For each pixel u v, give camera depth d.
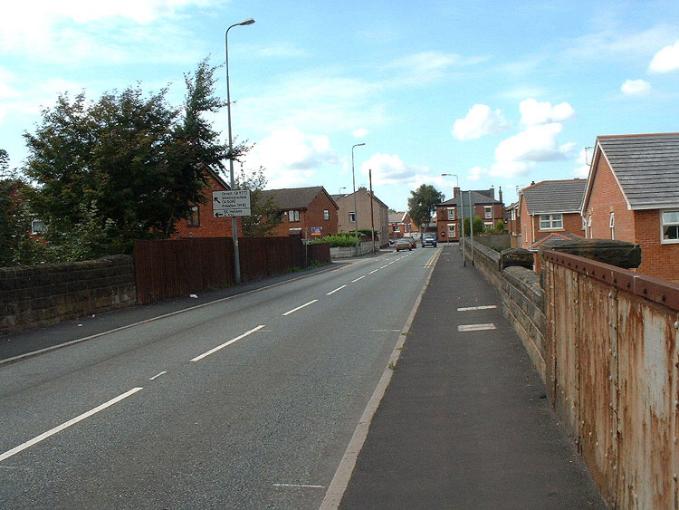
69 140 21.53
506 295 12.58
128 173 21.31
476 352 9.48
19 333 13.77
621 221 26.70
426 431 5.79
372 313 15.62
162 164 21.84
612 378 3.67
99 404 7.35
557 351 5.85
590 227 32.84
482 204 109.56
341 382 8.17
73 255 18.59
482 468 4.78
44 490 4.75
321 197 81.44
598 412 4.08
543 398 6.64
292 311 16.77
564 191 50.09
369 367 9.08
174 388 8.06
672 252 24.91
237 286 28.02
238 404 7.18
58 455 5.56
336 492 4.46
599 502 4.02
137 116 22.38
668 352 2.65
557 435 5.43
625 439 3.39
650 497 2.94
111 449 5.69
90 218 19.58
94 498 4.57
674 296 2.50
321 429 6.16
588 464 4.43
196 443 5.80
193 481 4.87
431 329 12.15
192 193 24.44
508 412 6.22
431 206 133.50
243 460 5.32
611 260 6.01
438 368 8.55
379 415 6.41
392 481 4.62
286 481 4.84
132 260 19.56
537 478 4.50
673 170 26.05
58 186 21.14
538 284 8.38
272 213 50.88
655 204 24.70
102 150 20.66
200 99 23.66
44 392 8.12
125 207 21.47
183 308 18.70
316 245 48.34
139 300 19.80
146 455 5.50
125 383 8.45
